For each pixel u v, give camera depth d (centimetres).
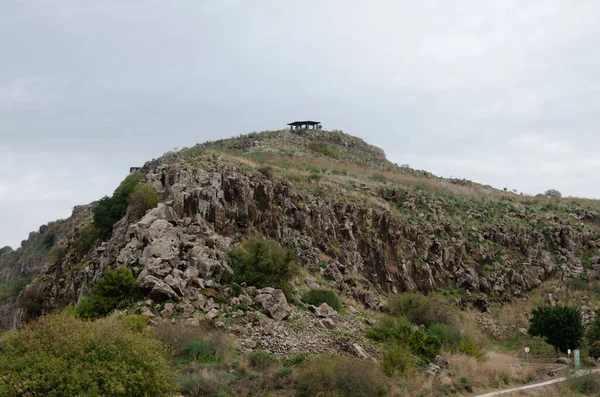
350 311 3419
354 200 4941
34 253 8869
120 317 2502
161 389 1692
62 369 1530
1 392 1460
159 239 3005
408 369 2561
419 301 3853
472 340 3344
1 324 6056
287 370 2225
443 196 6053
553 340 3784
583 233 5650
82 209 8206
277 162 5700
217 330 2517
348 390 2125
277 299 2933
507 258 5169
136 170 5400
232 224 3641
